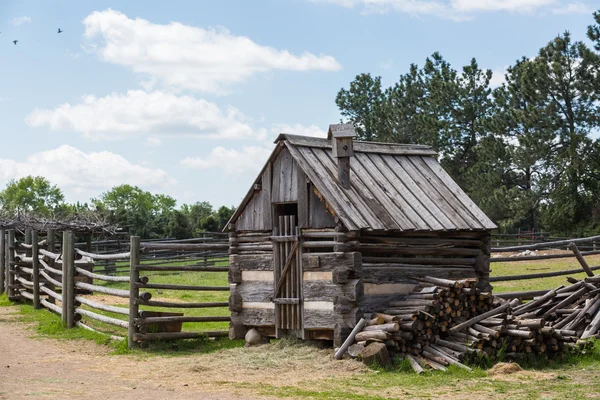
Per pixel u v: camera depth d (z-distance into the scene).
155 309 20.33
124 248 37.94
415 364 12.08
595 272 26.61
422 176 15.67
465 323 12.86
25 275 24.03
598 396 10.25
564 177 42.53
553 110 43.03
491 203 45.31
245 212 15.27
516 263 32.53
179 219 65.50
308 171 13.84
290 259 14.09
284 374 12.02
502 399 10.07
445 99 51.69
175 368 12.73
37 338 16.58
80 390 10.62
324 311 13.48
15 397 9.89
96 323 18.52
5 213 29.81
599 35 41.75
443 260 14.52
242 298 15.12
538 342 12.92
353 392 10.52
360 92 59.59
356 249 13.30
